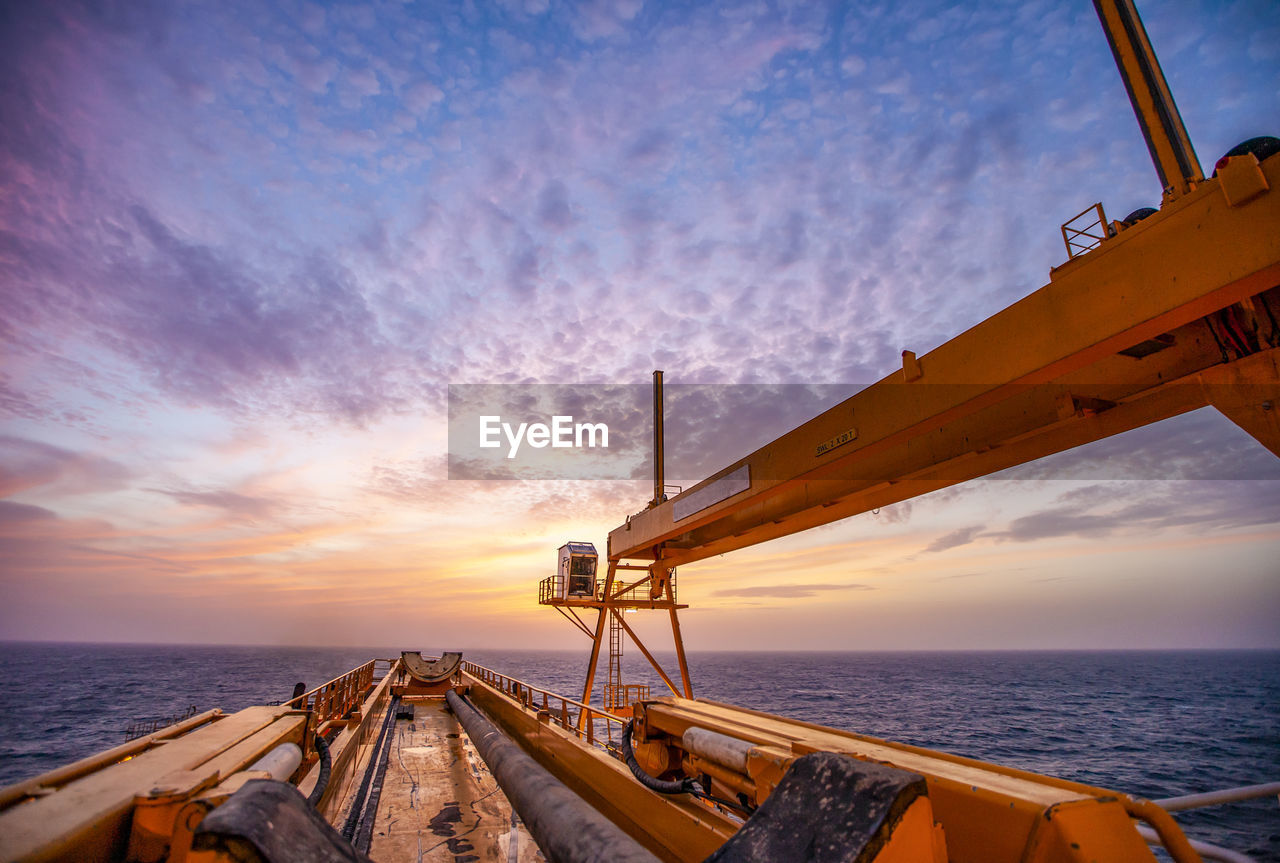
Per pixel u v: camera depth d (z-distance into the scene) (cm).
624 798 530
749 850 199
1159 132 585
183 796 225
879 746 387
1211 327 584
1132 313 491
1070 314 540
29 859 167
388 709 1470
